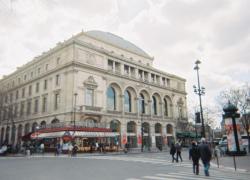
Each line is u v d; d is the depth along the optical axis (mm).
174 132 66750
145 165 18859
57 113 44594
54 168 16641
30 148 39906
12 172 14562
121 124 51156
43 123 48438
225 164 18812
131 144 53188
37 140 43344
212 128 66688
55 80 47375
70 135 37188
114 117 49750
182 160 23359
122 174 13516
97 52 49281
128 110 56125
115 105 52562
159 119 62125
